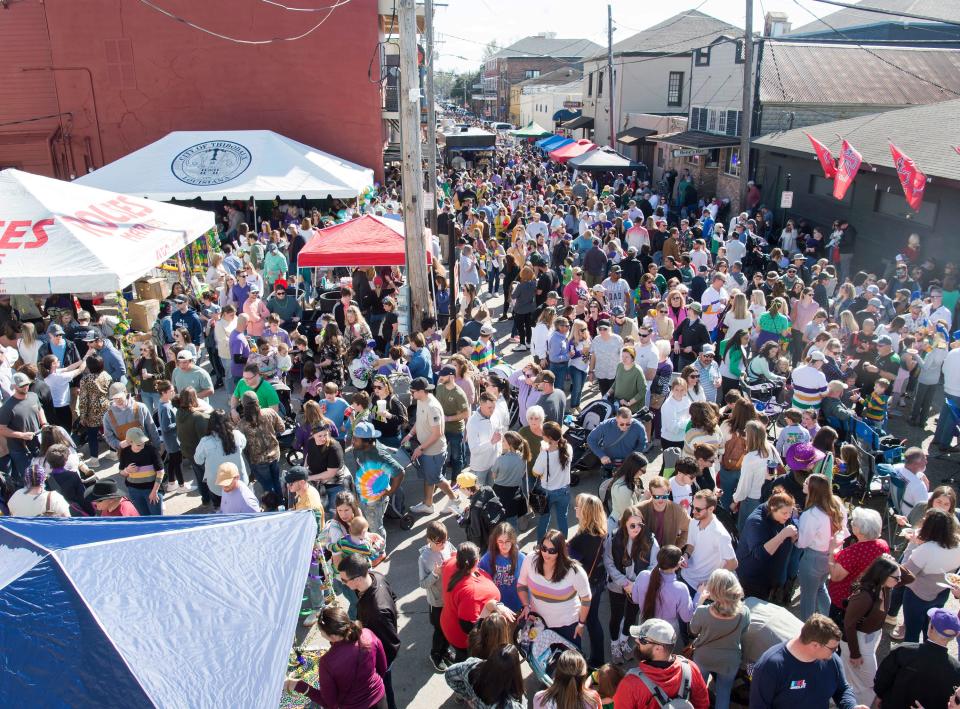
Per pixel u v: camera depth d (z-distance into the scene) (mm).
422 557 5945
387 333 12820
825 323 11508
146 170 21875
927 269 15469
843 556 5629
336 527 6414
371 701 4711
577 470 9156
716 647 4973
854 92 25766
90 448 9797
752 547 5922
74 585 3391
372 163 27938
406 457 8062
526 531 8055
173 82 26750
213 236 17859
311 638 6199
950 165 15344
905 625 5926
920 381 10633
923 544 5730
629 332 11023
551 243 18688
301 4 26391
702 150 27562
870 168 17641
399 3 11648
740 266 14062
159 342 11773
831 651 4227
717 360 11797
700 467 6703
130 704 3021
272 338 10844
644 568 5832
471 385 9312
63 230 11133
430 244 14297
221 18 26359
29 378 9250
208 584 3686
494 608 5371
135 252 11555
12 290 10383
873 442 8797
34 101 26719
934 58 27266
